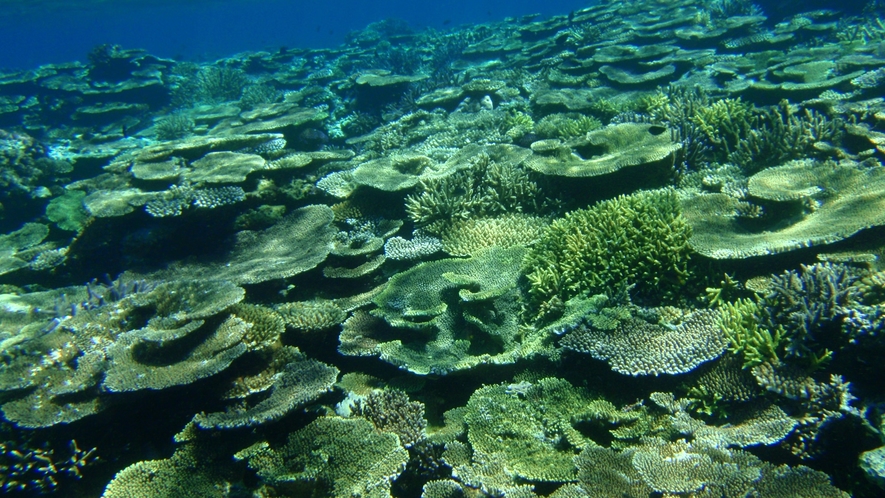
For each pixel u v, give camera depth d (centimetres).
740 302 140
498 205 212
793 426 114
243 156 246
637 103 300
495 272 171
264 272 190
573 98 323
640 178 199
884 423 106
